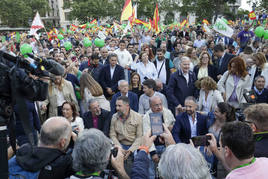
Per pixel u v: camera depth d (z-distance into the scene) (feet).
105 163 5.19
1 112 4.23
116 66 18.53
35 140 12.59
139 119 11.85
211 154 9.87
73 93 15.28
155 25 45.83
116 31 65.57
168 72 19.54
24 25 139.64
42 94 4.87
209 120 11.29
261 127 6.64
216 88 13.93
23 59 4.65
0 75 4.23
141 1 124.67
